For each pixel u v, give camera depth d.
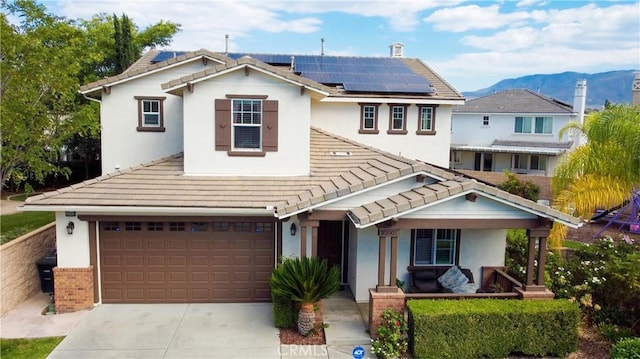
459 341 10.91
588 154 16.03
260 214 13.61
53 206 12.81
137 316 13.09
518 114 38.41
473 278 14.73
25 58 14.73
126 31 27.95
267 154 14.86
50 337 11.70
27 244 14.47
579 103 36.38
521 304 11.41
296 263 11.84
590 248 14.94
